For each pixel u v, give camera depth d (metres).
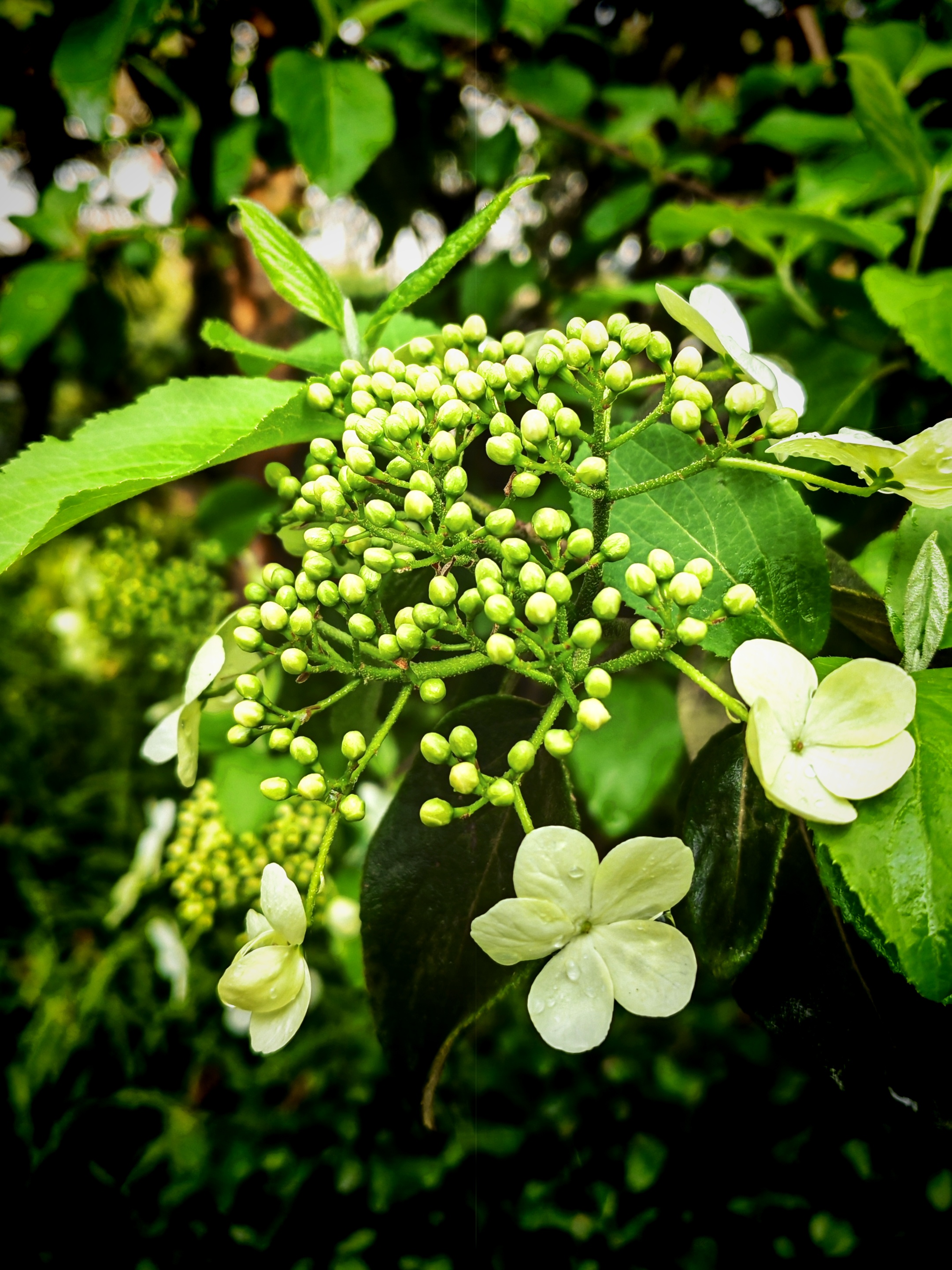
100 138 0.26
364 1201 0.51
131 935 0.58
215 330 0.20
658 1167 0.50
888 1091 0.16
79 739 0.88
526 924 0.14
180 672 0.41
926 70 0.29
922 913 0.13
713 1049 0.55
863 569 0.20
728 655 0.16
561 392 0.28
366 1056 0.56
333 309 0.20
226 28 0.31
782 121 0.35
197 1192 0.52
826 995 0.16
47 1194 0.52
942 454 0.15
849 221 0.25
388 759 0.35
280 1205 0.52
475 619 0.20
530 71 0.38
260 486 0.38
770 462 0.21
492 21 0.32
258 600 0.18
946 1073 0.15
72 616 0.73
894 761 0.14
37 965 0.62
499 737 0.17
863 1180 0.45
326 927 0.44
